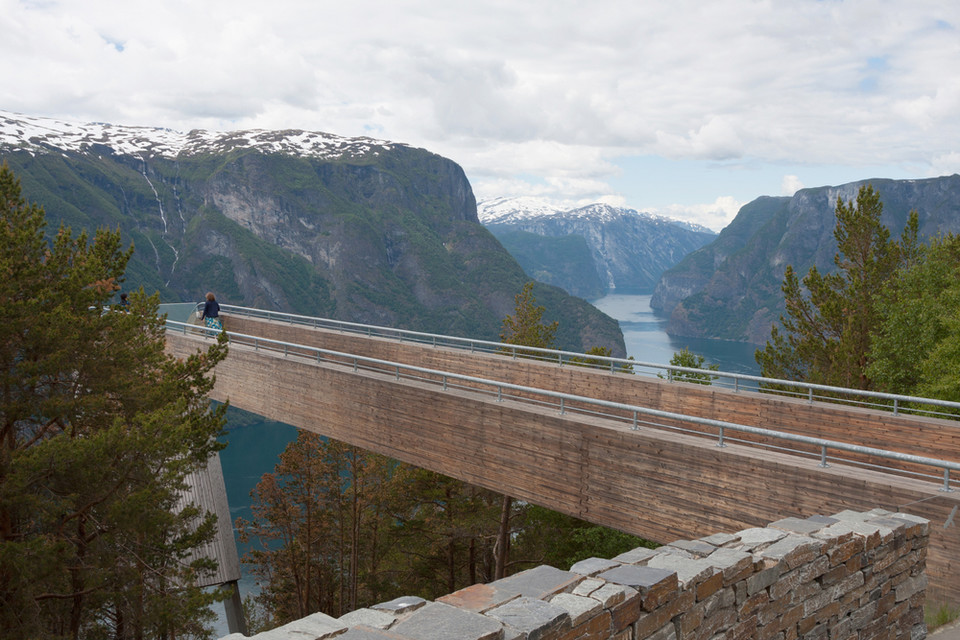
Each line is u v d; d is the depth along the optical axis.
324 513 37.31
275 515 37.78
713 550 4.84
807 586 5.13
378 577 34.44
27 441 11.62
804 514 9.97
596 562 4.35
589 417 13.27
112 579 11.57
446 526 26.17
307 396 19.81
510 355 21.59
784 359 24.70
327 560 38.97
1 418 10.90
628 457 12.18
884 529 5.80
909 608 6.06
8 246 11.12
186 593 12.52
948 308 21.31
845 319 23.28
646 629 3.96
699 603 4.31
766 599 4.81
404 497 29.77
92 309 12.43
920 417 13.20
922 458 8.34
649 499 11.92
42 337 10.71
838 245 24.16
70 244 13.06
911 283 22.36
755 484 10.52
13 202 12.57
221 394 23.77
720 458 10.95
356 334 25.80
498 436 14.44
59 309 10.87
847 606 5.46
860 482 9.34
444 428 15.74
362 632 3.14
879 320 23.00
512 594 3.71
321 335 26.72
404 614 3.45
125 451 10.39
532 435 13.80
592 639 3.62
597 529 22.45
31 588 9.79
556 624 3.40
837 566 5.37
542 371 19.75
